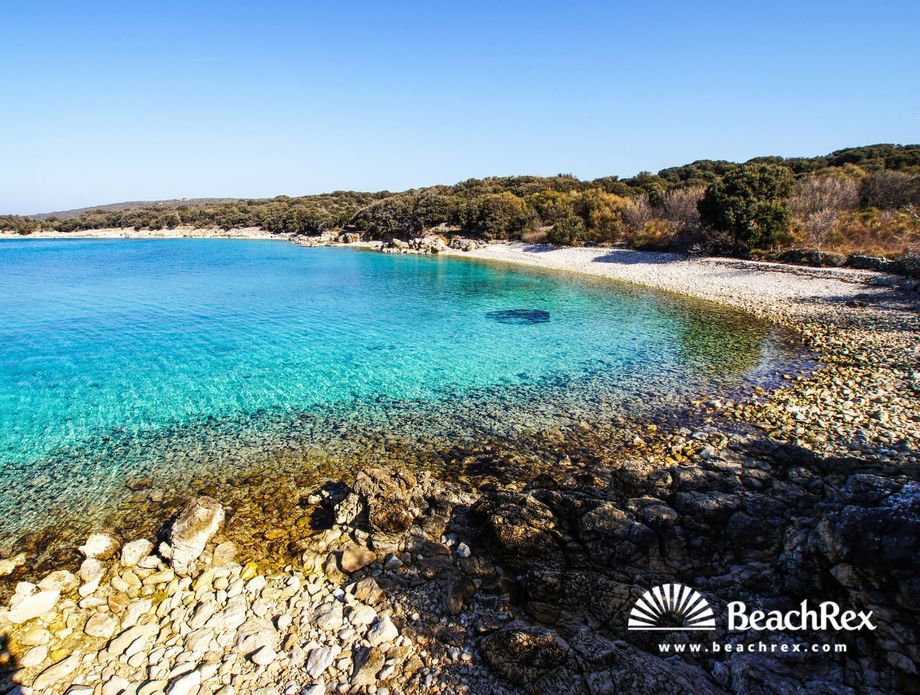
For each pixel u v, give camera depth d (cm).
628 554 785
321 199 13825
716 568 760
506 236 7125
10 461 1266
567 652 628
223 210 12925
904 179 4591
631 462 1005
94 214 14012
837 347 2095
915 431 1280
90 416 1537
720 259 4284
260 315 2966
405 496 979
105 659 680
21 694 623
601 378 1839
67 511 1062
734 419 1449
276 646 698
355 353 2188
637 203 6028
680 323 2686
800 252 3772
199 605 778
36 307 3145
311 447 1335
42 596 769
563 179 10719
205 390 1748
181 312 3036
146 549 901
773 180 4494
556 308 3147
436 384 1802
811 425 1364
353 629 723
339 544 914
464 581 795
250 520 1015
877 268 3244
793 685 570
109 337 2444
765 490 896
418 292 3781
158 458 1280
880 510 646
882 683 558
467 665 649
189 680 634
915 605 574
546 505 905
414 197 9606
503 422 1476
